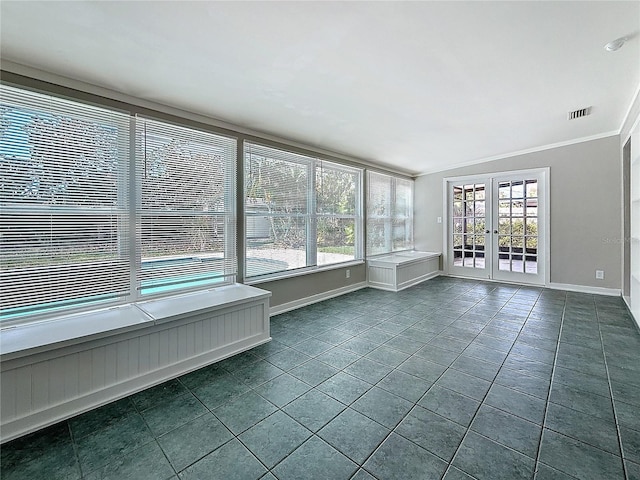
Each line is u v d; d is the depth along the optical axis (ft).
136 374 6.91
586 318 11.56
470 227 19.33
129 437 5.45
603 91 9.52
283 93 8.71
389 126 11.84
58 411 5.93
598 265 15.12
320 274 14.38
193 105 9.27
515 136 14.12
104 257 7.97
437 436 5.40
